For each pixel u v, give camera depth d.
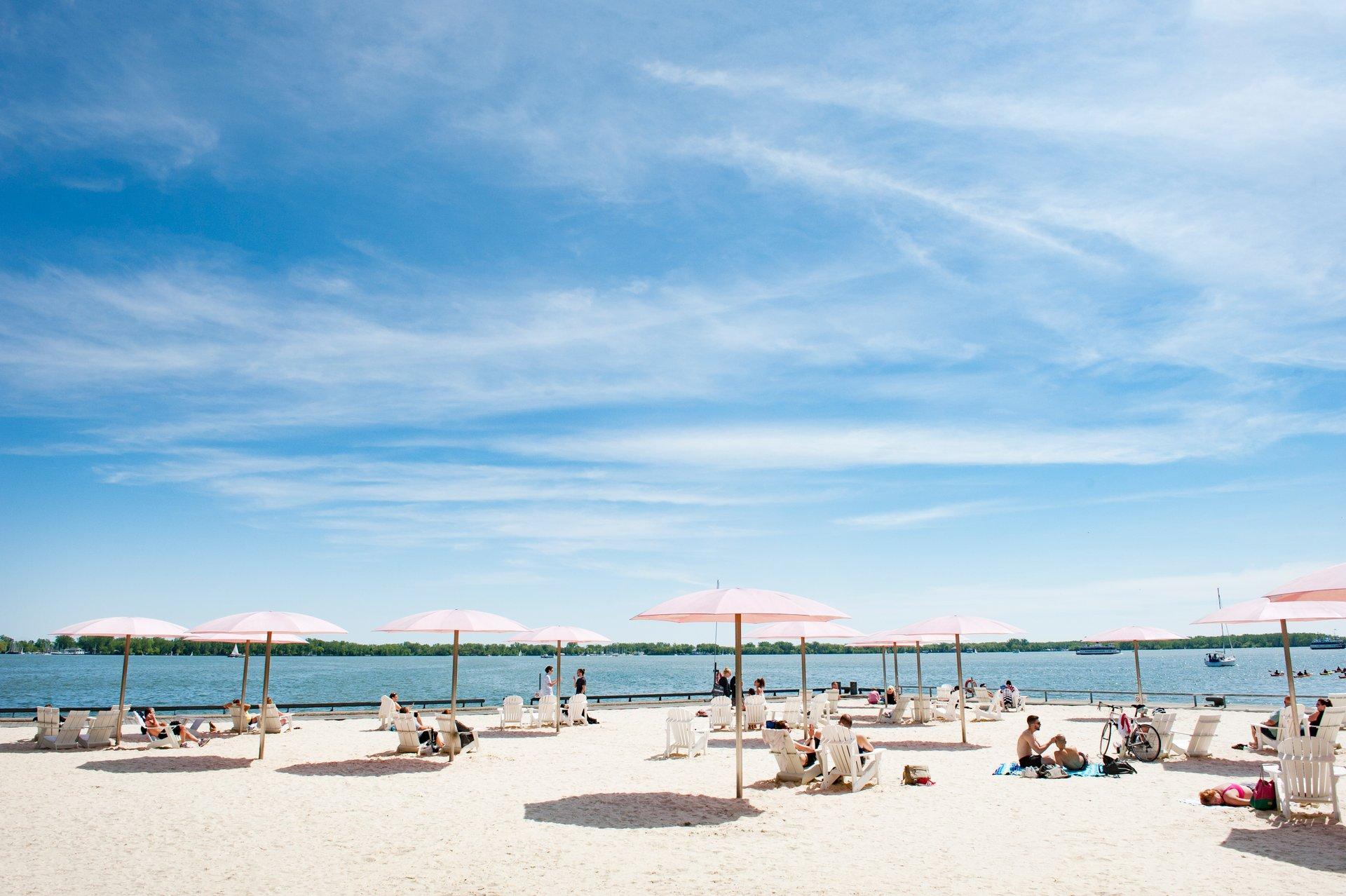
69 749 17.48
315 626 15.52
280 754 16.89
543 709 23.45
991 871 8.18
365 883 7.91
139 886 7.81
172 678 86.31
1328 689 71.31
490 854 8.94
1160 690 70.62
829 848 9.16
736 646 12.05
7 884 7.88
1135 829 9.83
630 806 11.47
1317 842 9.00
